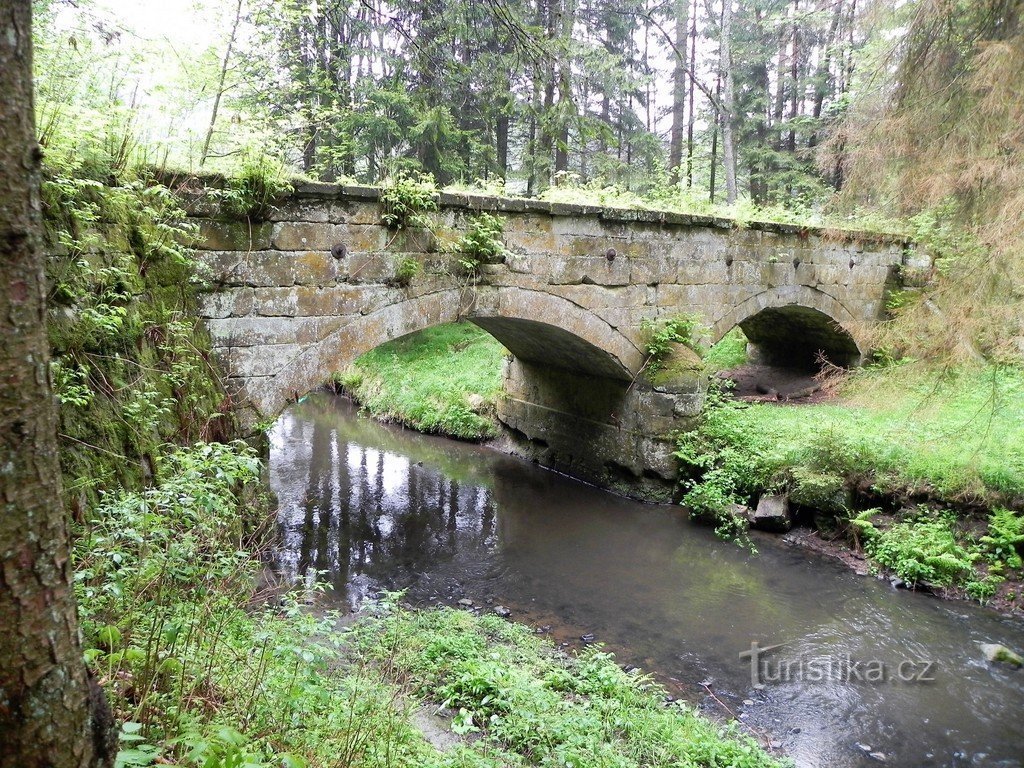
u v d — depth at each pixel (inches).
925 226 313.4
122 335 182.9
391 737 139.9
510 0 297.4
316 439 535.2
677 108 781.9
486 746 159.3
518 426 504.4
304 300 262.2
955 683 222.5
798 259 452.1
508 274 321.4
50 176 162.1
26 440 60.0
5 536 58.7
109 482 161.0
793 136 808.9
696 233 395.9
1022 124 210.8
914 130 246.1
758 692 217.8
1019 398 351.6
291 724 124.2
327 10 294.4
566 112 251.3
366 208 273.6
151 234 211.9
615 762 156.0
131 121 225.1
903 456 321.4
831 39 610.2
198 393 224.1
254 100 296.0
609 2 599.5
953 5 229.3
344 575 297.6
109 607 118.1
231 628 146.3
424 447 519.5
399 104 469.7
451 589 287.4
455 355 647.8
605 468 424.5
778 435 371.2
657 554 326.0
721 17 755.4
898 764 185.8
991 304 226.5
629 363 385.4
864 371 279.7
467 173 567.5
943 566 280.2
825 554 318.7
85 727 67.3
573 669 219.5
